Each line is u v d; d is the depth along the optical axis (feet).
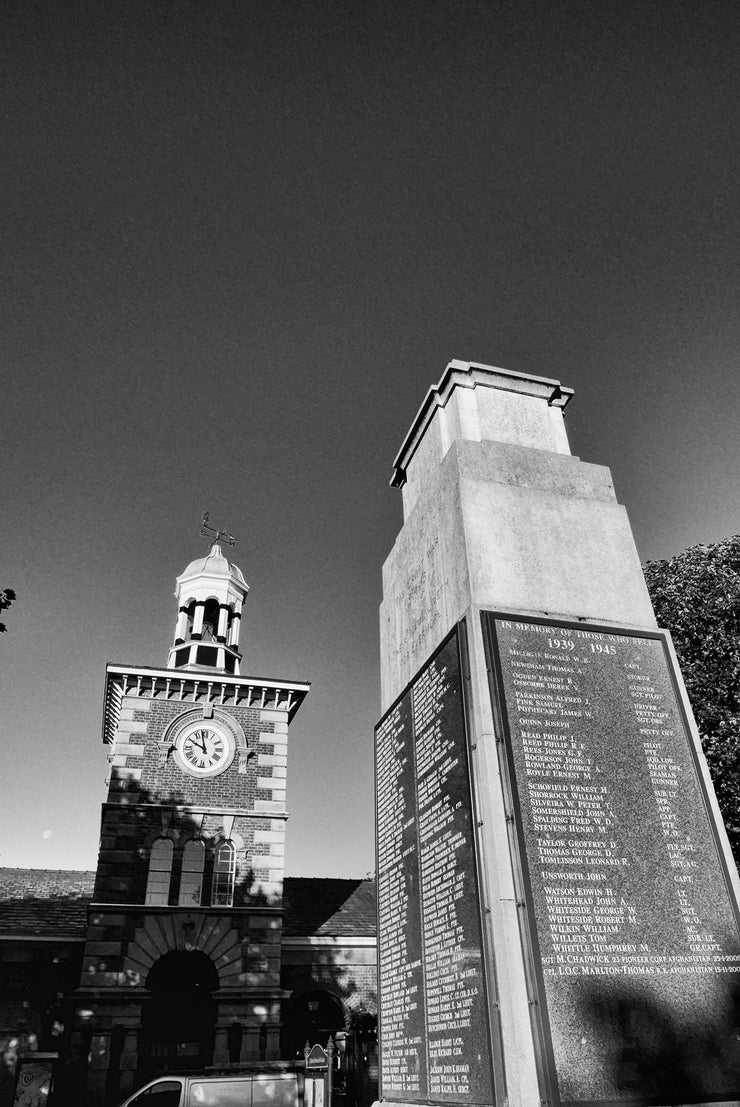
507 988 14.97
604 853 16.93
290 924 84.99
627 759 18.47
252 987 71.36
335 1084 65.46
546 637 19.86
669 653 20.62
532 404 27.02
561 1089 13.96
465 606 20.62
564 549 22.04
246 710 87.20
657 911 16.49
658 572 62.28
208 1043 71.77
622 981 15.43
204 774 81.56
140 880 73.82
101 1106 62.08
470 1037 16.26
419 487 28.17
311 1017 78.69
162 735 82.69
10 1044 66.95
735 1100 14.55
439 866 19.36
